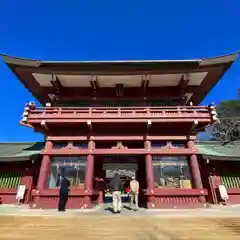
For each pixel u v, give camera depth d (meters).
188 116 17.48
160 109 18.42
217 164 20.92
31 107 18.11
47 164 17.48
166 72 18.81
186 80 19.39
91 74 19.00
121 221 8.65
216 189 20.05
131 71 18.77
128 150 17.80
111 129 18.56
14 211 13.77
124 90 21.02
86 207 15.77
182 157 17.89
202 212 13.15
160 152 17.62
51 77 19.66
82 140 18.31
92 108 18.33
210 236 6.17
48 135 18.48
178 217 9.98
